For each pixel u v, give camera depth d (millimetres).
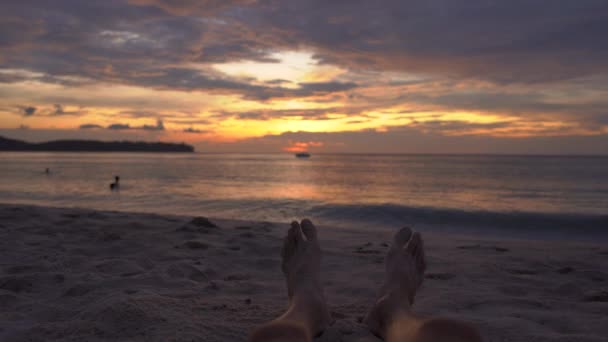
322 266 3240
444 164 65000
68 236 4023
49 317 1879
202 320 1738
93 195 15312
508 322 1896
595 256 3930
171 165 55312
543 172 38719
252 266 3141
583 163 69562
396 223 8953
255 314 1893
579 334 1787
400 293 1789
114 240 3865
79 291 2262
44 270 2740
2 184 20953
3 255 3186
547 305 2232
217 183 23766
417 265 2324
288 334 1055
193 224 4957
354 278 2836
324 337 1666
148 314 1735
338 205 11195
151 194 15930
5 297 2133
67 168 42812
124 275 2646
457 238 5988
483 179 28766
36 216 5363
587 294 2488
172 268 2801
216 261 3230
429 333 1068
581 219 8633
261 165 59875
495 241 5273
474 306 2215
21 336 1619
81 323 1687
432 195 17094
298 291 1690
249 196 15391
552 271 3201
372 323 1666
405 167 52062
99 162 66875
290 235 2531
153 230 4555
